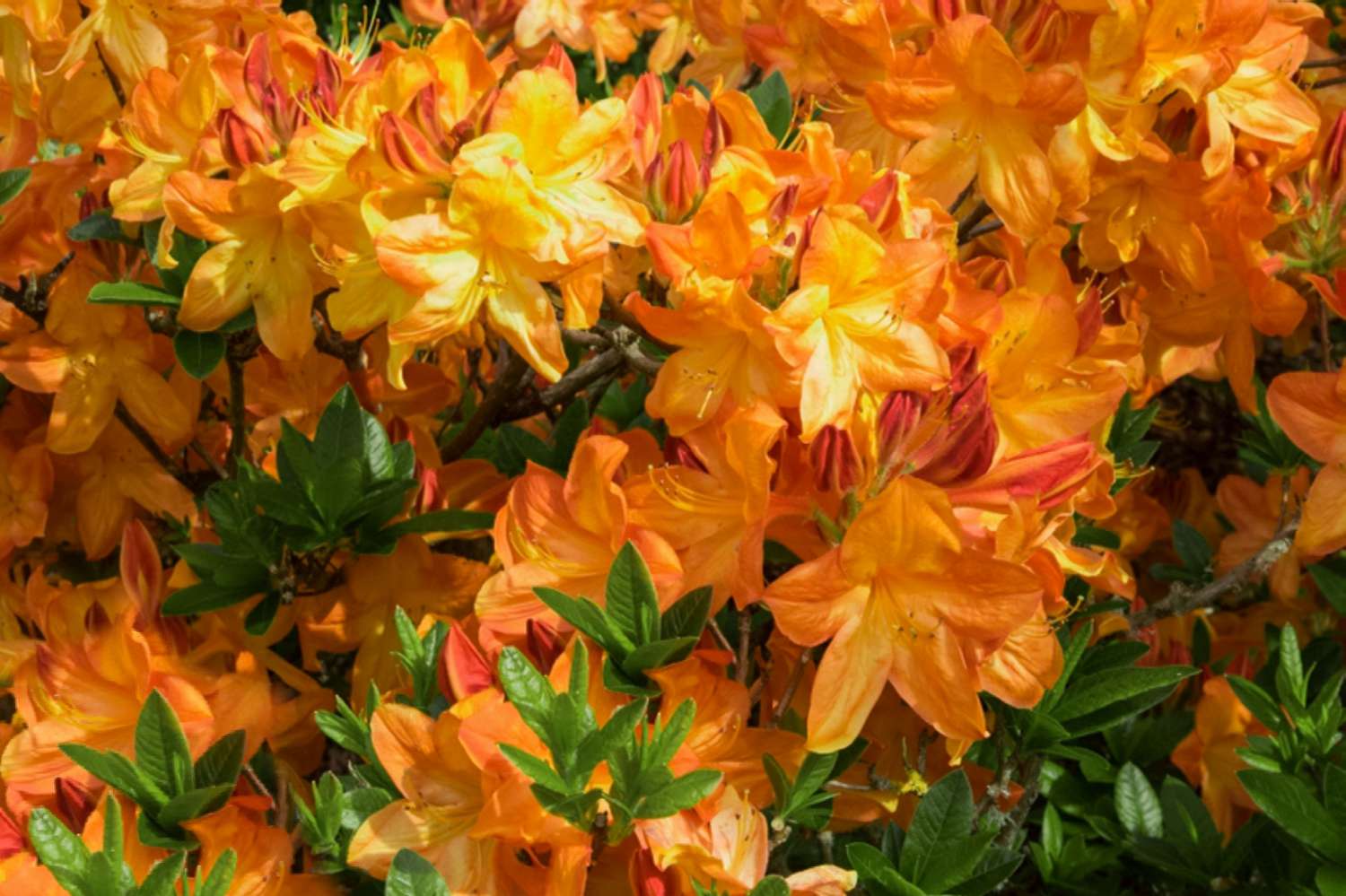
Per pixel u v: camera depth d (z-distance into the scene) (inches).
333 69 36.9
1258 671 42.9
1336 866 35.4
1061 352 35.4
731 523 34.3
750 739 34.1
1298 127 39.8
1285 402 37.5
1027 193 37.0
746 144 36.1
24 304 40.4
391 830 33.2
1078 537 39.7
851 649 33.2
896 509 32.5
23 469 41.0
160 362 40.7
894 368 33.5
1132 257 40.0
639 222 34.6
